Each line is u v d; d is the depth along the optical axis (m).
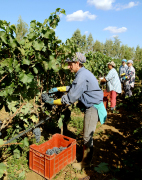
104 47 79.88
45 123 4.57
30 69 2.65
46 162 2.64
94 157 3.44
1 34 1.97
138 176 2.81
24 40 2.28
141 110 6.79
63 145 3.34
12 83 2.27
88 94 2.76
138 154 3.59
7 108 2.71
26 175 2.79
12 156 3.19
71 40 3.57
